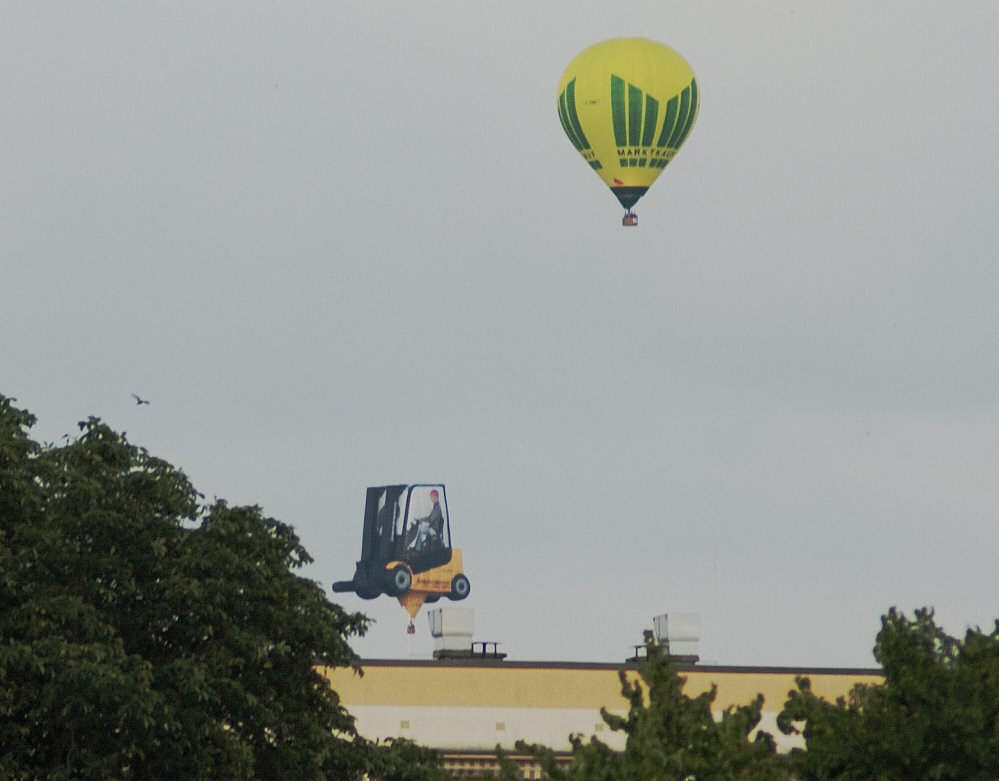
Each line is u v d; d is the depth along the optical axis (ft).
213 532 499.10
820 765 382.42
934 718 374.22
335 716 519.19
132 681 445.78
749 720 366.63
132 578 490.49
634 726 367.04
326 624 507.71
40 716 461.78
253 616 497.05
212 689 479.82
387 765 518.37
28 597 469.57
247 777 476.54
